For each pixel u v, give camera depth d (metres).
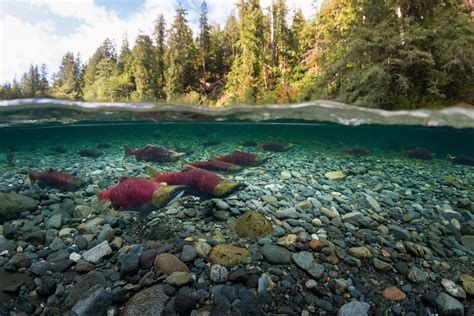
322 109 10.04
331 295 2.94
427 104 10.29
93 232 4.02
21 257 3.33
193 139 18.34
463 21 9.87
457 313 2.78
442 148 20.70
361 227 4.48
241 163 6.58
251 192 5.81
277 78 22.69
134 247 3.59
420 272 3.30
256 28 24.31
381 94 10.35
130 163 8.88
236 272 3.07
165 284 2.89
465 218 5.08
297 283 3.07
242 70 24.03
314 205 5.21
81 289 2.87
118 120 13.44
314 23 20.06
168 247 3.54
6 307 2.71
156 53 31.84
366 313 2.68
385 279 3.25
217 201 5.05
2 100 8.64
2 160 10.16
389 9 11.41
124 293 2.79
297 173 7.61
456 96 10.22
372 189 6.55
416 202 5.85
